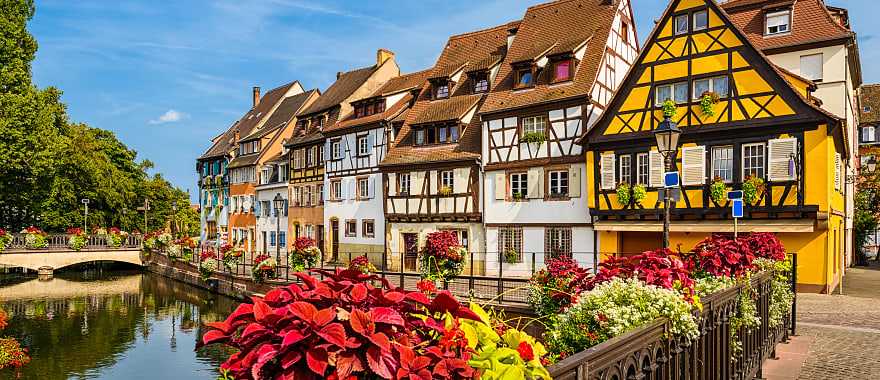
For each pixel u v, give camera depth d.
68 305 25.91
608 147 21.28
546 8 27.39
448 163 25.91
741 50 18.92
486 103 25.22
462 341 2.49
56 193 39.84
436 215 26.28
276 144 42.28
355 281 2.75
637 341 3.51
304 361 2.08
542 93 23.59
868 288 20.03
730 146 19.11
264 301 2.33
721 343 5.66
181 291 29.88
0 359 15.34
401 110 29.80
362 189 31.41
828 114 17.31
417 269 27.22
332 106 35.19
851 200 29.34
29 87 29.30
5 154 27.22
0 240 34.06
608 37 23.81
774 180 18.19
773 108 18.30
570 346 4.86
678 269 5.86
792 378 7.72
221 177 47.84
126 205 47.31
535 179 23.33
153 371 15.34
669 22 20.30
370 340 2.05
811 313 14.00
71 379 14.60
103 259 38.06
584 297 5.13
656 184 20.16
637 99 20.81
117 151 49.62
